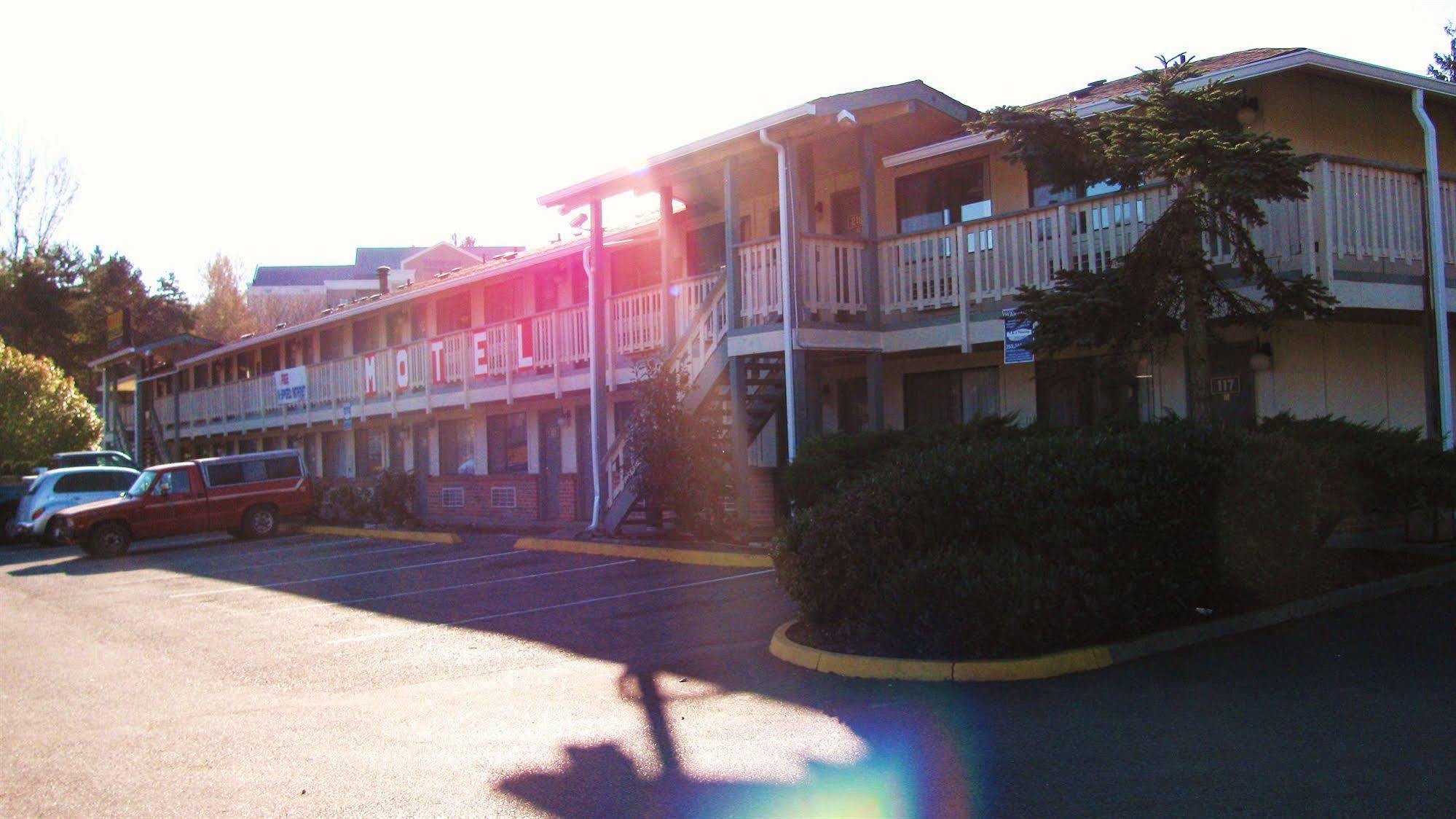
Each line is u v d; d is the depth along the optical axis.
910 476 8.47
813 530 8.68
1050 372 13.59
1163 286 10.30
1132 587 7.93
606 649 9.55
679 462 15.58
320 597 13.98
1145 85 10.63
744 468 15.44
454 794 5.75
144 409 44.94
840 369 17.61
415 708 7.80
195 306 75.25
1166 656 7.87
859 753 6.05
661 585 12.77
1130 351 11.19
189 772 6.41
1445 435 11.73
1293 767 5.32
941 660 7.70
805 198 15.98
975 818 4.95
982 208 15.48
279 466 24.91
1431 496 10.37
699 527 15.80
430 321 28.44
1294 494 8.88
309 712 7.88
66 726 7.83
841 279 14.69
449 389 24.66
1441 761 5.28
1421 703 6.30
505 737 6.88
